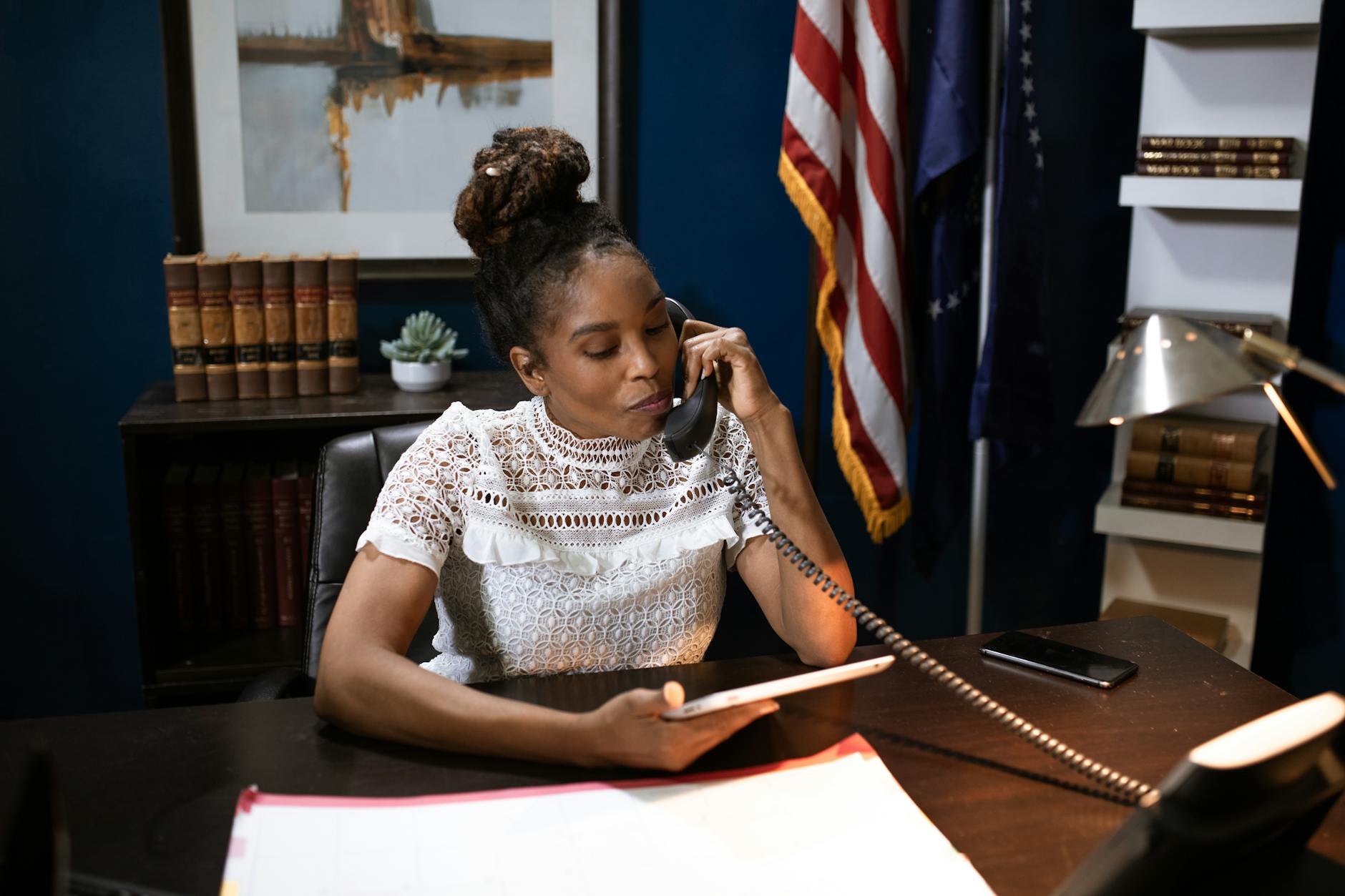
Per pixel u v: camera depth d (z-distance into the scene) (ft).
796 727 3.76
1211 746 2.44
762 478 4.71
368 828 3.16
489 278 4.39
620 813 3.23
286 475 7.77
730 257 8.84
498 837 3.11
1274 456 8.52
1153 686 4.11
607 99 8.30
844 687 4.09
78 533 8.39
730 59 8.53
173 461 8.26
